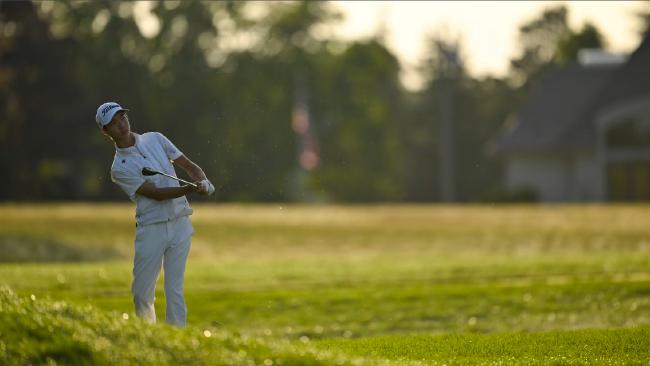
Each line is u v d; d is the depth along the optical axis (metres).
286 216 138.88
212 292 58.31
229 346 27.95
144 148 32.62
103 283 60.59
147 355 26.70
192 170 33.28
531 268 69.69
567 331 39.34
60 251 93.25
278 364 27.02
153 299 32.97
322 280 64.75
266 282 63.62
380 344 36.34
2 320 27.80
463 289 57.84
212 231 114.25
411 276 66.81
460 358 33.12
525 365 31.55
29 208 151.88
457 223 124.38
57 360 26.38
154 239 32.28
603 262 72.25
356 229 117.19
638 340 36.28
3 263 82.38
